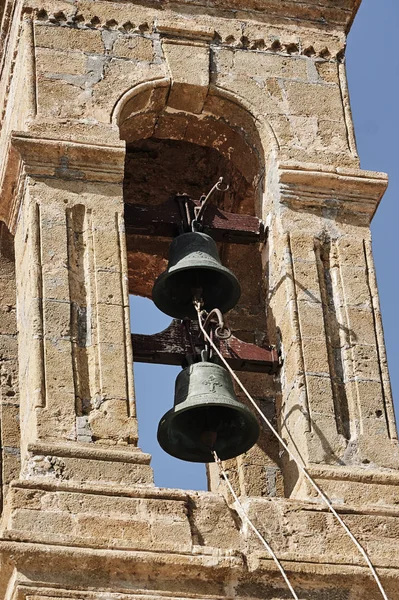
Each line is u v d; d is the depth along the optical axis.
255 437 19.61
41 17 21.19
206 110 21.20
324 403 19.55
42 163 20.14
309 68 21.61
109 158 20.27
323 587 18.06
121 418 18.89
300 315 20.06
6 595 17.48
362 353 19.94
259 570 17.94
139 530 18.03
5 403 20.48
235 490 20.58
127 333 19.42
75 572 17.52
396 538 18.62
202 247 20.34
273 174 20.84
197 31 21.42
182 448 19.70
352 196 20.80
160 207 20.58
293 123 21.17
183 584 17.75
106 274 19.72
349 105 21.45
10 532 17.58
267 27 21.75
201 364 19.66
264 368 20.08
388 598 18.12
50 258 19.70
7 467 20.12
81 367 19.17
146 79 20.95
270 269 20.59
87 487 18.19
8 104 21.52
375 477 19.05
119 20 21.31
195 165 22.77
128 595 17.52
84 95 20.69
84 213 20.02
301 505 18.66
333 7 22.06
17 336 20.69
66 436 18.69
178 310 20.39
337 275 20.41
